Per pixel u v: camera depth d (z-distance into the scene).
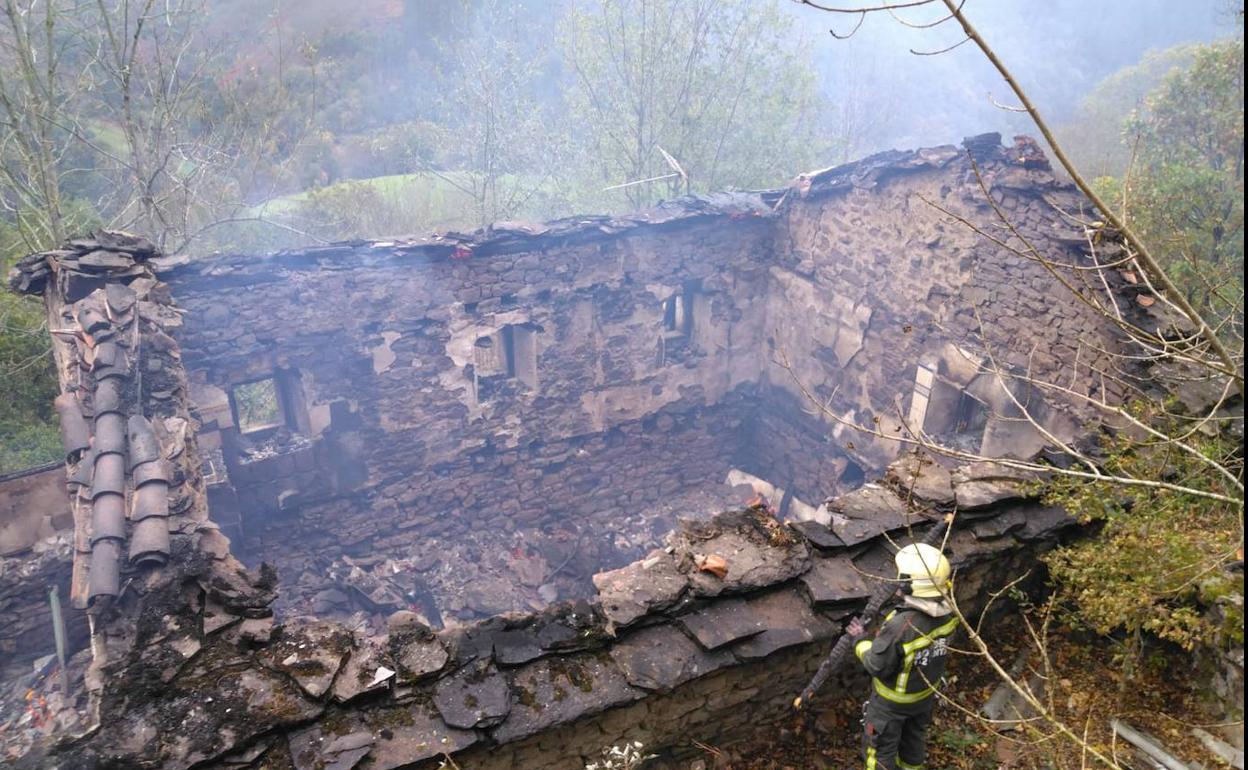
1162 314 6.51
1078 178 2.35
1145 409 5.11
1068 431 7.38
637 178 16.33
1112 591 3.90
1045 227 7.58
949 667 4.35
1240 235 9.08
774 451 12.55
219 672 3.35
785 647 3.70
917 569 3.19
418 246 9.16
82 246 7.57
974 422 9.16
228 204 14.92
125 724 3.08
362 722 3.21
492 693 3.34
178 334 8.24
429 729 3.21
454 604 10.04
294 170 18.64
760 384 12.54
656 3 14.98
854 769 3.89
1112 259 6.94
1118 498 4.36
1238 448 4.52
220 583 3.79
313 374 9.31
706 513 12.29
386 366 9.70
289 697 3.24
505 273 9.88
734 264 11.42
